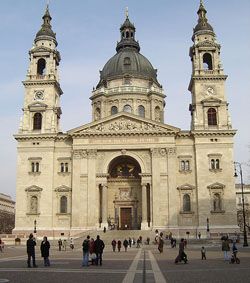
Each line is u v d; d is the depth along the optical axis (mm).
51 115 85375
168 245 66562
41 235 79000
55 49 91375
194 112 85000
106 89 101000
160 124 81625
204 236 76812
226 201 78812
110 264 33250
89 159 81312
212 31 89438
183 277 23859
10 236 78000
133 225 85875
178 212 79125
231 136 81688
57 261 36656
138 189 87688
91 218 78312
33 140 83625
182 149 82438
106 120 82250
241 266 30547
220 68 86625
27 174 82250
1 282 21531
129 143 81375
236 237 69188
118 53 109375
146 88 100625
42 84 87000
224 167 80438
